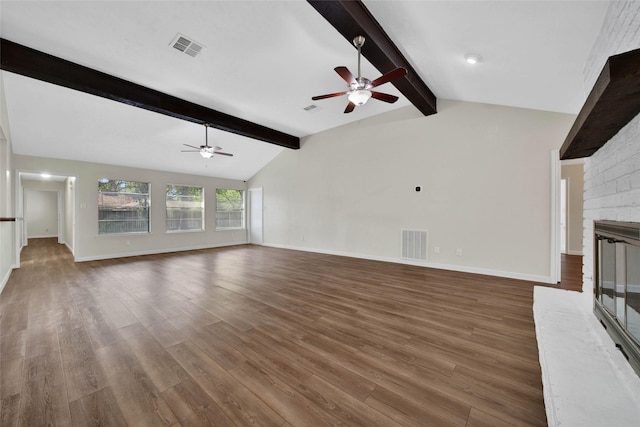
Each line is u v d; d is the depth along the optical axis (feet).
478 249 14.96
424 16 8.04
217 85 13.56
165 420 4.75
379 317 9.17
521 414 4.77
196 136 19.52
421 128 16.80
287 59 11.34
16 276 15.15
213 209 27.22
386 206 18.52
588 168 7.55
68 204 26.89
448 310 9.73
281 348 7.17
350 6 7.94
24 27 9.25
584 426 3.39
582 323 6.40
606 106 4.16
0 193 13.03
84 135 16.88
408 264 17.51
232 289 12.44
